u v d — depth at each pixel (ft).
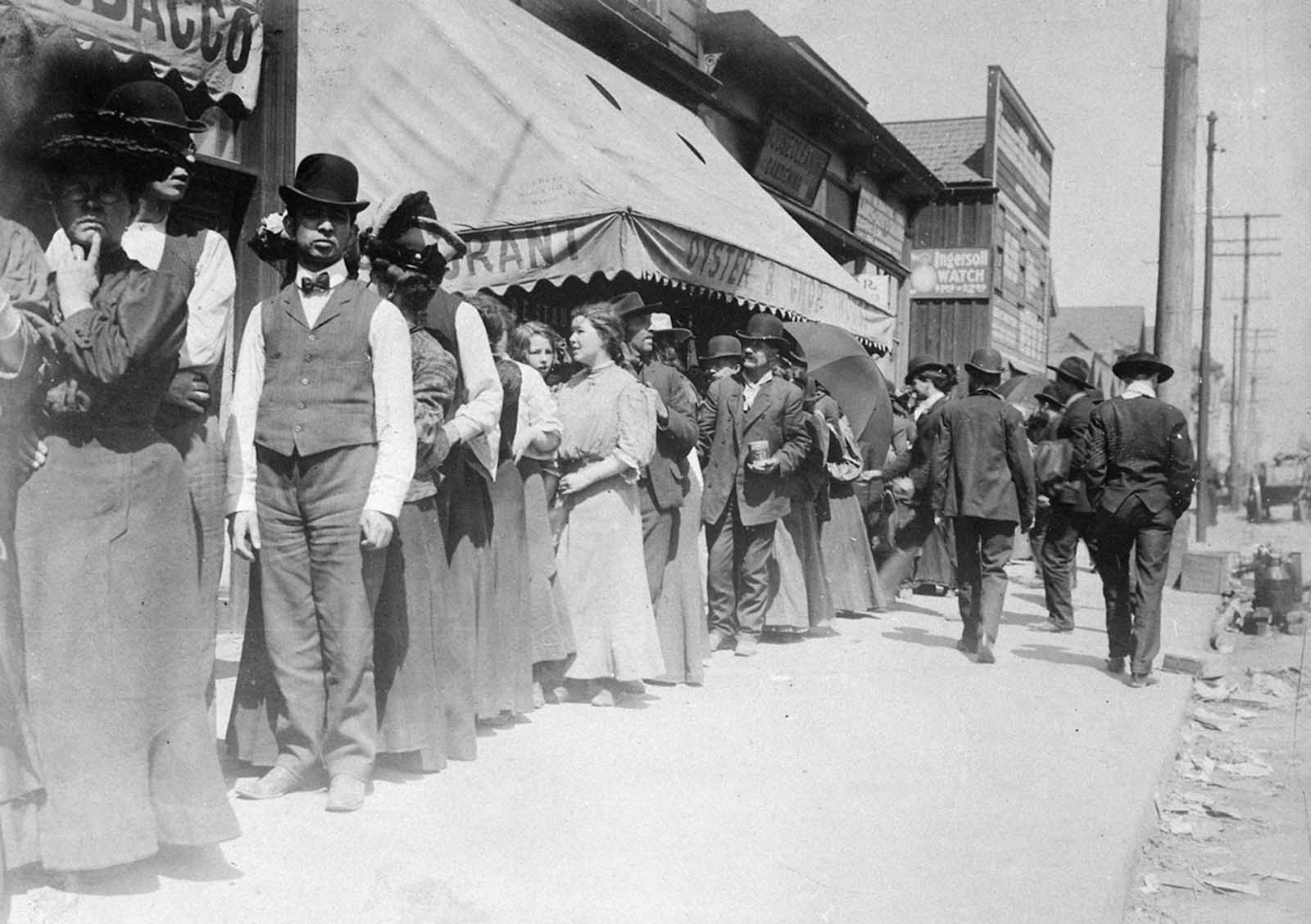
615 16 39.52
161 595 9.82
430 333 14.21
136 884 9.93
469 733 14.40
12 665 9.11
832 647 24.89
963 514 23.75
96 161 9.66
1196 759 18.81
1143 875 13.39
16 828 9.15
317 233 12.19
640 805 12.98
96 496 9.57
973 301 81.10
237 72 18.53
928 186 72.90
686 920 9.93
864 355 33.04
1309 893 13.14
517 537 16.20
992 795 14.26
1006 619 31.09
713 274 27.73
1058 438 29.09
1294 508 84.89
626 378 18.06
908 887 10.98
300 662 12.46
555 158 25.85
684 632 20.01
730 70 47.93
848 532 29.45
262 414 12.24
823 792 13.93
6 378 9.00
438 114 26.78
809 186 56.75
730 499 23.53
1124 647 23.13
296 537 12.32
